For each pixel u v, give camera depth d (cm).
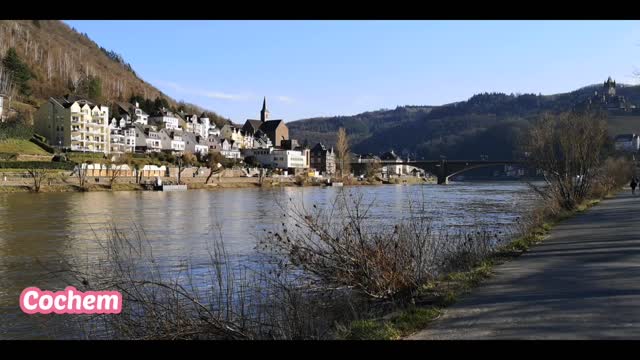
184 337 865
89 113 11694
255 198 6906
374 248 1108
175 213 4522
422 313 854
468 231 2538
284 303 996
